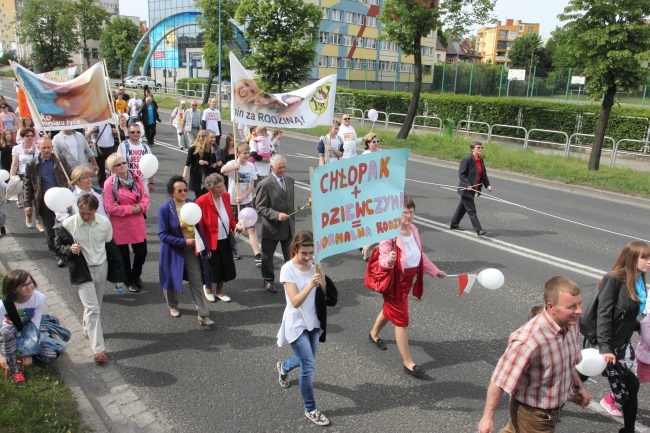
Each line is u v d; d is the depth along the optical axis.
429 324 6.33
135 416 4.48
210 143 9.34
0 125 14.14
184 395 4.80
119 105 19.27
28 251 8.51
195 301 6.11
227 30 34.62
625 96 28.39
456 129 26.95
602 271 8.26
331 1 52.75
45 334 5.12
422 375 5.16
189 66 70.56
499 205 12.63
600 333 4.12
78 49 63.91
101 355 5.27
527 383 3.30
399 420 4.50
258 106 8.09
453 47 89.69
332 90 8.50
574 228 10.78
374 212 4.58
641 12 14.52
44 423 4.09
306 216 11.08
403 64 63.19
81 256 5.23
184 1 72.38
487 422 3.29
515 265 8.46
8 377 4.62
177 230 6.02
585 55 15.66
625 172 16.53
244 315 6.49
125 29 71.56
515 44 84.38
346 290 7.33
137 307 6.68
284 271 4.48
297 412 4.59
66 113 7.88
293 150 20.14
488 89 38.72
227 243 6.54
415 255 5.14
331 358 5.50
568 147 19.31
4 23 108.50
